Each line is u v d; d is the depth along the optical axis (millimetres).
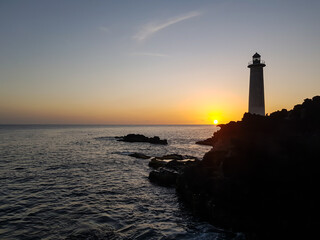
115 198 17578
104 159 37781
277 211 11633
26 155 40438
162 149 56344
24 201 16297
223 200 13242
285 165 12359
